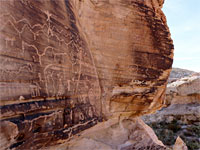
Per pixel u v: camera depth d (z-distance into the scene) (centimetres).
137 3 383
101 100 352
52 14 217
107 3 349
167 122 1747
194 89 1812
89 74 311
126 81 379
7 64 146
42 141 199
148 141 431
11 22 152
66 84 238
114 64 363
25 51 168
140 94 408
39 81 187
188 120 1694
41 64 192
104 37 351
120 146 366
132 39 379
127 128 434
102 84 353
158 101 476
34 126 180
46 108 198
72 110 252
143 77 399
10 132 146
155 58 412
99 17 344
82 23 320
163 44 423
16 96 153
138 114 448
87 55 311
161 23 423
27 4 175
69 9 266
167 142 1296
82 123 278
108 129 385
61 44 232
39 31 191
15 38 155
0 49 139
